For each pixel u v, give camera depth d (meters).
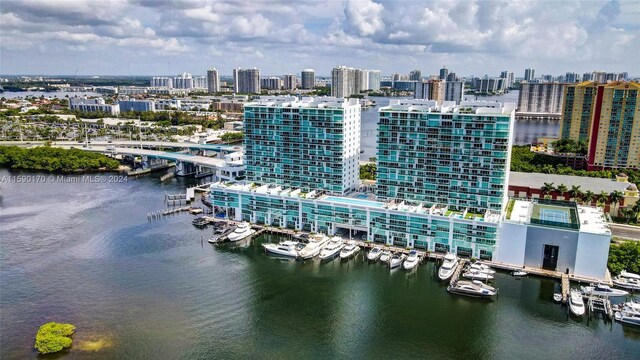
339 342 167.38
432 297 195.88
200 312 185.62
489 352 161.25
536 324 176.25
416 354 161.00
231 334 171.88
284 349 163.75
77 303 191.75
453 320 179.50
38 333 164.75
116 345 165.12
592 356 158.38
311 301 194.00
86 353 160.75
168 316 182.75
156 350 162.75
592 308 180.38
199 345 165.75
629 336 168.75
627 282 194.25
